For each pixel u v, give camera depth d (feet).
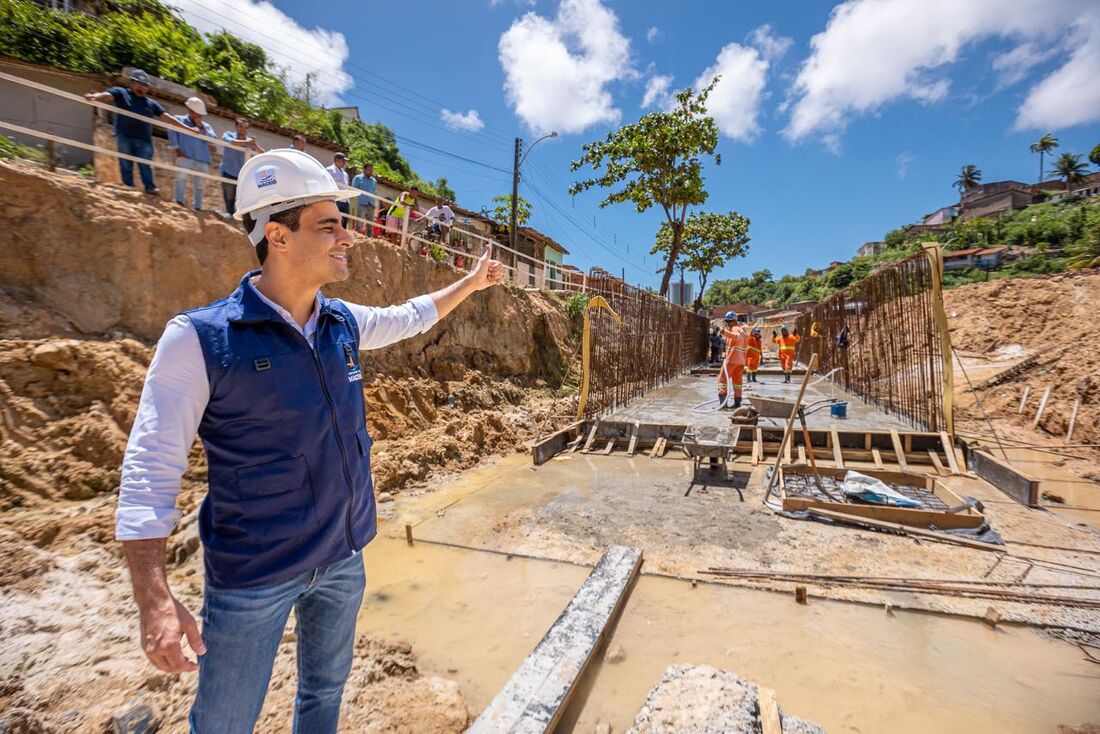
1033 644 12.04
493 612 13.61
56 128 34.65
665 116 77.97
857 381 45.01
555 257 105.40
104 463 16.30
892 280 35.70
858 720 9.78
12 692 9.14
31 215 17.93
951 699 10.32
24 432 15.37
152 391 4.31
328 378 5.22
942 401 28.12
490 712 9.12
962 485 23.35
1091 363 35.01
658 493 22.68
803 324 83.56
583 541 17.78
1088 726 9.54
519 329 43.70
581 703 10.18
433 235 42.91
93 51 40.19
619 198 83.82
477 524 19.35
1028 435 32.58
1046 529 18.29
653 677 10.98
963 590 14.01
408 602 14.08
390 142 111.04
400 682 10.64
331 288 27.94
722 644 12.09
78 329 18.30
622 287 38.83
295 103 61.26
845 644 12.09
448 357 36.11
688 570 15.55
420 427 28.71
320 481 5.06
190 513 16.11
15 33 37.06
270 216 4.91
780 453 22.39
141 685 9.67
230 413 4.60
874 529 18.34
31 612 11.09
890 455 27.22
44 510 14.49
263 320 4.81
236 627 4.77
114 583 12.91
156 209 21.71
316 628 5.71
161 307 20.75
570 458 29.35
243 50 67.10
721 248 113.60
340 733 9.00
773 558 16.28
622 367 38.32
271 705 9.32
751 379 57.72
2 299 16.76
